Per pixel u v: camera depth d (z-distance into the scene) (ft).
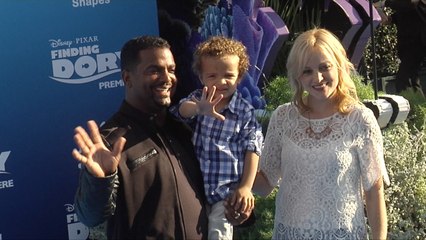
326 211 10.82
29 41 15.12
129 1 16.11
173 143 10.68
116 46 16.01
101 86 15.90
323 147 10.81
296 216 11.00
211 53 11.42
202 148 11.45
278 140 11.45
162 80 10.39
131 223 10.02
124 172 9.98
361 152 10.81
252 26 19.07
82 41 15.69
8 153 15.03
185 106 11.11
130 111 10.46
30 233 15.31
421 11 24.03
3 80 14.92
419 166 16.48
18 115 15.10
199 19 18.75
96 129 9.65
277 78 18.60
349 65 11.05
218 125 11.47
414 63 24.71
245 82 18.33
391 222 15.99
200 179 11.09
